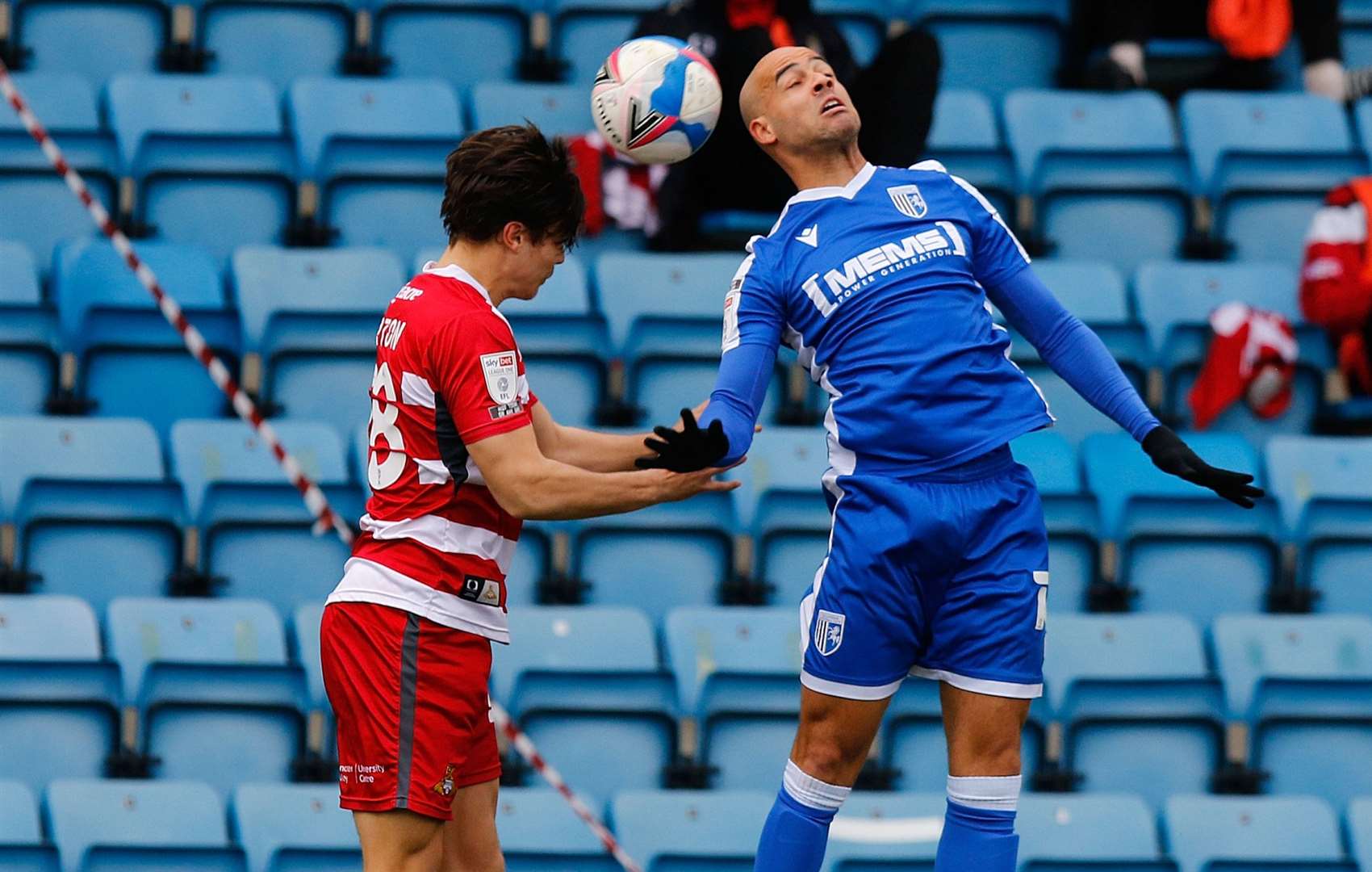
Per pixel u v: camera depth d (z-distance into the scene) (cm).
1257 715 2461
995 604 1341
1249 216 3152
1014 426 1351
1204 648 2578
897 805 2261
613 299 2925
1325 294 2850
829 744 1373
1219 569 2645
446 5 3409
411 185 3086
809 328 1386
